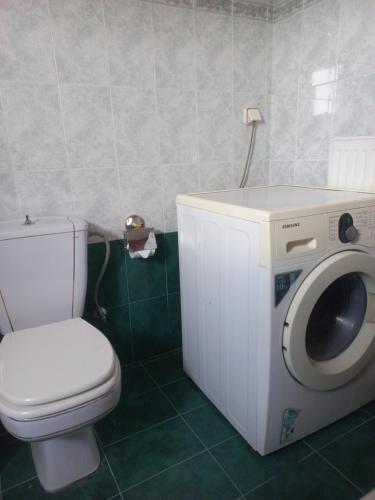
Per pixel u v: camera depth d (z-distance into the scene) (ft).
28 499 3.72
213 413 4.83
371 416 4.62
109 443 4.37
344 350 4.19
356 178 4.74
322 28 5.03
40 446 3.79
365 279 3.95
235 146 5.97
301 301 3.39
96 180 5.04
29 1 4.20
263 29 5.70
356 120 4.83
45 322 4.49
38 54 4.38
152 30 4.91
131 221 5.27
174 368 5.85
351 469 3.90
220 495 3.68
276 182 6.34
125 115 5.01
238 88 5.74
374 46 4.45
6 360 3.52
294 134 5.81
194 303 4.85
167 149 5.42
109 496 3.72
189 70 5.29
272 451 4.04
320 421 4.27
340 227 3.57
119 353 5.85
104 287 5.44
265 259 3.27
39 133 4.59
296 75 5.57
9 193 4.61
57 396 3.07
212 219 4.04
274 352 3.53
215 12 5.26
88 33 4.56
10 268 4.12
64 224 4.33
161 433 4.50
